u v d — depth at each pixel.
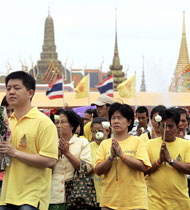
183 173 8.62
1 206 7.00
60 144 9.04
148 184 8.81
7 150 6.75
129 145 7.88
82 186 9.05
